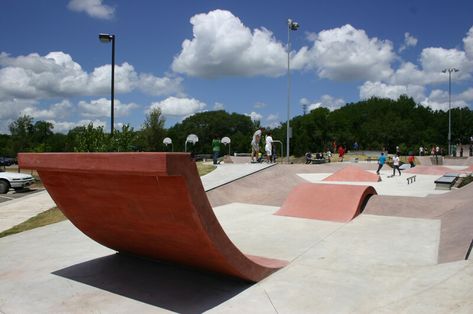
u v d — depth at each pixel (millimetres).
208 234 3605
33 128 77500
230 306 3682
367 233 6594
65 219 8609
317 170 22500
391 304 3584
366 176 17172
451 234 6020
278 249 5680
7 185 17391
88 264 5039
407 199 8602
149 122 38750
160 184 3396
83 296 4004
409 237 6266
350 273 4543
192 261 4340
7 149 63562
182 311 3604
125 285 4273
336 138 76000
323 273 4562
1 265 5133
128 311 3633
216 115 97625
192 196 3395
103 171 3514
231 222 7863
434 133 79188
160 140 38719
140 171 3258
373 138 79188
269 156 19016
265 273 4441
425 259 5039
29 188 19281
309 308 3600
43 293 4109
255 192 12523
